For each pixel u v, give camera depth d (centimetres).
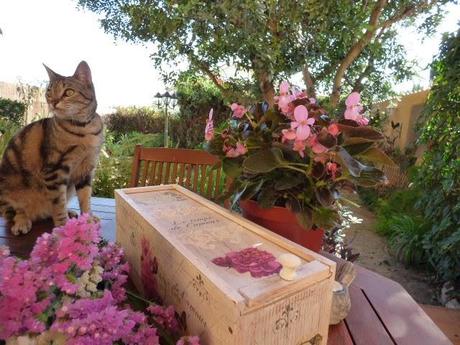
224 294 39
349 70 410
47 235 45
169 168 164
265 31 284
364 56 390
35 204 126
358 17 290
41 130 125
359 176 62
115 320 38
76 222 44
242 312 38
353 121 68
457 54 212
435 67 240
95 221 47
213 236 58
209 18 272
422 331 72
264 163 66
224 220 66
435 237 236
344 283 76
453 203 216
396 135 527
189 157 164
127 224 73
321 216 68
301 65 315
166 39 341
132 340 42
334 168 64
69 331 36
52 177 124
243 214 80
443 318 189
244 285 41
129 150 471
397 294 88
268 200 71
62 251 42
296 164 67
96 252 46
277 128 72
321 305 47
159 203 75
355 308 80
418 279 262
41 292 40
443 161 222
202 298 44
